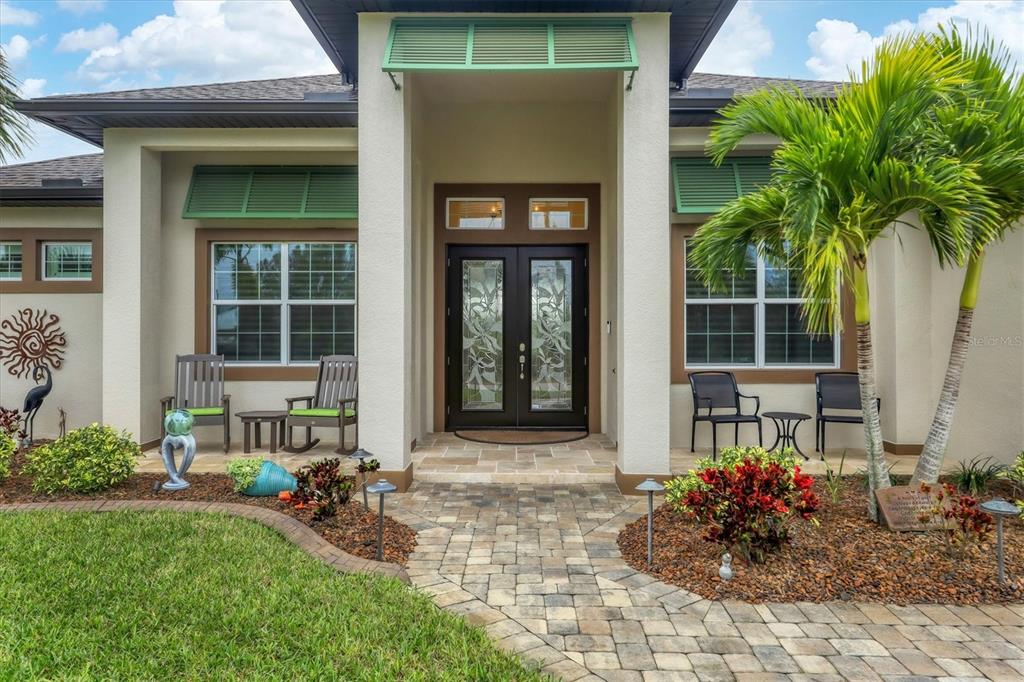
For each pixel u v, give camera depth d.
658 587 3.61
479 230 8.02
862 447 7.19
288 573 3.50
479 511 5.09
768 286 7.27
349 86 8.17
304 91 8.15
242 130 6.77
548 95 7.29
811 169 3.98
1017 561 3.71
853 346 7.14
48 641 2.72
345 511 4.75
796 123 4.36
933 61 3.91
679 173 7.10
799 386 7.17
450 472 6.09
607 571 3.85
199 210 7.23
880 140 4.02
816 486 5.29
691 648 2.93
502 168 7.96
